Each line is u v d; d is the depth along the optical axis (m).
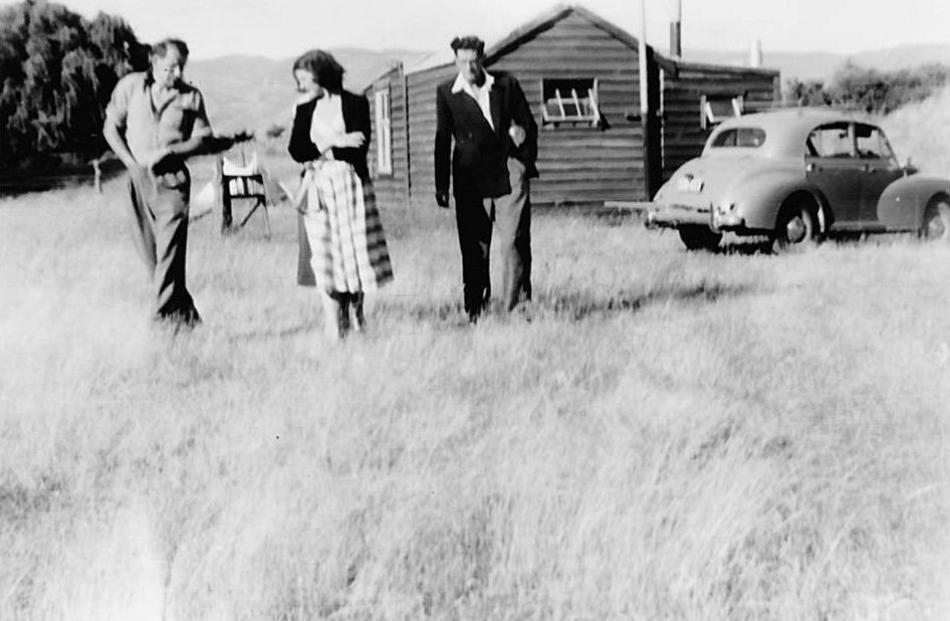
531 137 6.66
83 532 3.53
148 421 4.64
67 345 5.79
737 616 3.12
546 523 3.55
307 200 5.91
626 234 11.55
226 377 5.28
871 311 6.71
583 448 4.23
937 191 10.43
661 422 4.53
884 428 4.57
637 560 3.29
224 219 10.90
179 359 5.64
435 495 3.80
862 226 10.36
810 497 3.85
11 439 4.42
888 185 10.48
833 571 3.32
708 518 3.50
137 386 5.18
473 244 6.72
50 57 18.12
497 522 3.58
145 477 4.03
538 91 15.94
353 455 4.21
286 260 8.75
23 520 3.71
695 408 4.68
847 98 16.44
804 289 7.54
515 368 5.41
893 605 3.19
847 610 3.17
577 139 16.09
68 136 18.67
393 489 3.86
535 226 12.15
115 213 12.61
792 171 10.14
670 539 3.41
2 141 18.00
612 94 16.20
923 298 7.09
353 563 3.39
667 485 3.79
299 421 4.55
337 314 6.05
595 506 3.58
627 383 5.06
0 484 4.01
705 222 10.05
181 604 3.15
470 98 6.58
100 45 18.45
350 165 5.93
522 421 4.55
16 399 4.84
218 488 3.81
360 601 3.18
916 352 5.55
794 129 10.31
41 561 3.36
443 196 6.77
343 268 5.89
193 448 4.39
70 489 3.98
